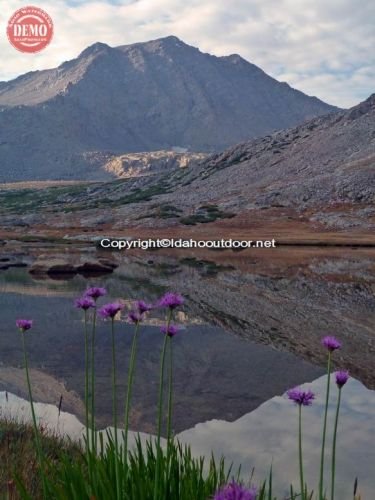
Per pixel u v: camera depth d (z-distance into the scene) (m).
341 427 9.09
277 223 101.56
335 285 34.84
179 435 8.78
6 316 22.75
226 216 109.94
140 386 12.13
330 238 82.25
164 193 162.00
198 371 13.61
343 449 8.02
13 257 60.69
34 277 41.12
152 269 47.59
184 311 23.86
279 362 14.64
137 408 10.38
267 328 19.95
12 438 6.73
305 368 13.96
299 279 38.75
